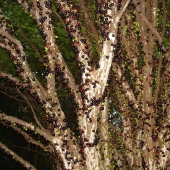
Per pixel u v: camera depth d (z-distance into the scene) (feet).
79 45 20.76
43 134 21.54
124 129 31.42
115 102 31.71
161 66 29.58
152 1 27.58
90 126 21.01
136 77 28.22
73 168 21.33
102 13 20.20
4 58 41.19
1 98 53.06
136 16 27.58
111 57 20.72
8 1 37.81
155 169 27.07
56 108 21.33
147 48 27.45
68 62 44.45
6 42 21.01
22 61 21.25
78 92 21.49
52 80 21.17
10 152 27.12
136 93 28.40
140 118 27.86
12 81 22.94
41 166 57.31
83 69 20.81
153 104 27.32
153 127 27.25
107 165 28.43
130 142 31.22
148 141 27.20
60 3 20.30
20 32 35.14
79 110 21.35
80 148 21.40
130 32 28.48
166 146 27.68
